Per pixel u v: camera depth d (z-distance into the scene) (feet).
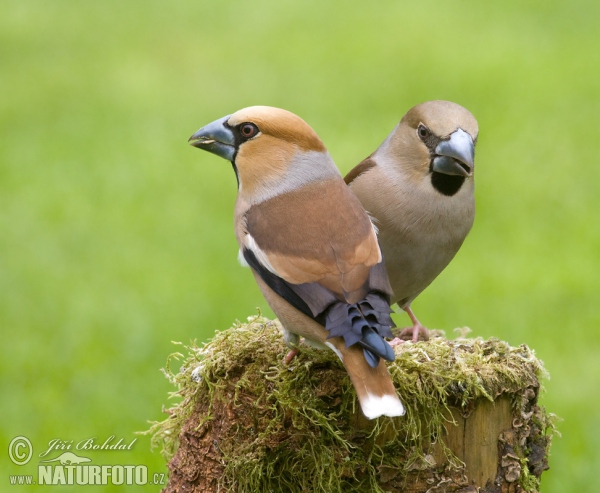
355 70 85.97
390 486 20.97
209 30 102.99
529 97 76.07
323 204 21.95
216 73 86.48
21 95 81.61
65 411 36.37
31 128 72.95
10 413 36.22
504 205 55.98
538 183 59.16
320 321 19.85
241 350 21.88
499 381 20.85
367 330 18.81
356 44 95.20
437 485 20.90
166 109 76.64
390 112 72.59
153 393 37.40
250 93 79.82
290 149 22.75
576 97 75.56
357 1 114.83
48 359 40.50
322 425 20.71
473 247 50.72
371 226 21.76
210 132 23.16
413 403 20.65
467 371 20.79
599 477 32.07
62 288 47.34
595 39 93.30
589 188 58.23
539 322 42.55
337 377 21.01
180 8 114.32
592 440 34.42
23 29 104.42
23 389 38.04
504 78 81.46
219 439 21.80
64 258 50.62
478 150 64.90
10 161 65.72
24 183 61.46
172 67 89.15
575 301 44.52
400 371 20.59
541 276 47.11
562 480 31.96
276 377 21.27
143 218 55.88
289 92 79.56
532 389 21.09
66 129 72.43
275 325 23.32
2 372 39.37
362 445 20.90
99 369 39.45
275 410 21.20
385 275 20.79
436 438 20.83
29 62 91.86
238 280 47.75
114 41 98.99
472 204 26.11
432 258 26.27
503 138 66.95
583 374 38.60
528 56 88.43
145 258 50.62
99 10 113.50
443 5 110.32
